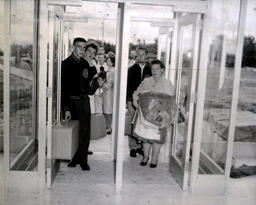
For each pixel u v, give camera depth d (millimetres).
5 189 3094
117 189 3188
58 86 3682
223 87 3344
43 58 2916
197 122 3102
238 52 3018
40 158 3076
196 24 3053
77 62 3658
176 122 3750
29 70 3492
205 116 3461
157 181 3586
